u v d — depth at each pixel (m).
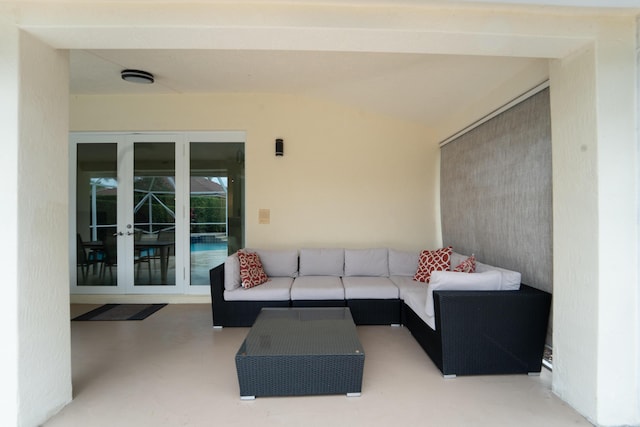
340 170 4.20
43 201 1.80
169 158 4.20
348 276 3.80
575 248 1.87
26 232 1.70
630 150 1.72
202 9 1.69
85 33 1.73
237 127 4.14
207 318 3.52
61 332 1.90
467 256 3.37
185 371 2.33
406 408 1.88
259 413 1.84
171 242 4.20
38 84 1.77
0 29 1.65
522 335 2.21
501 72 2.67
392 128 4.21
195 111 4.12
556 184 2.00
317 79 3.51
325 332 2.34
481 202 3.22
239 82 3.68
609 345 1.73
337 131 4.19
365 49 1.94
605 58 1.72
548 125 2.31
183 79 3.59
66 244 1.94
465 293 2.22
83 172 4.20
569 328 1.91
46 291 1.81
